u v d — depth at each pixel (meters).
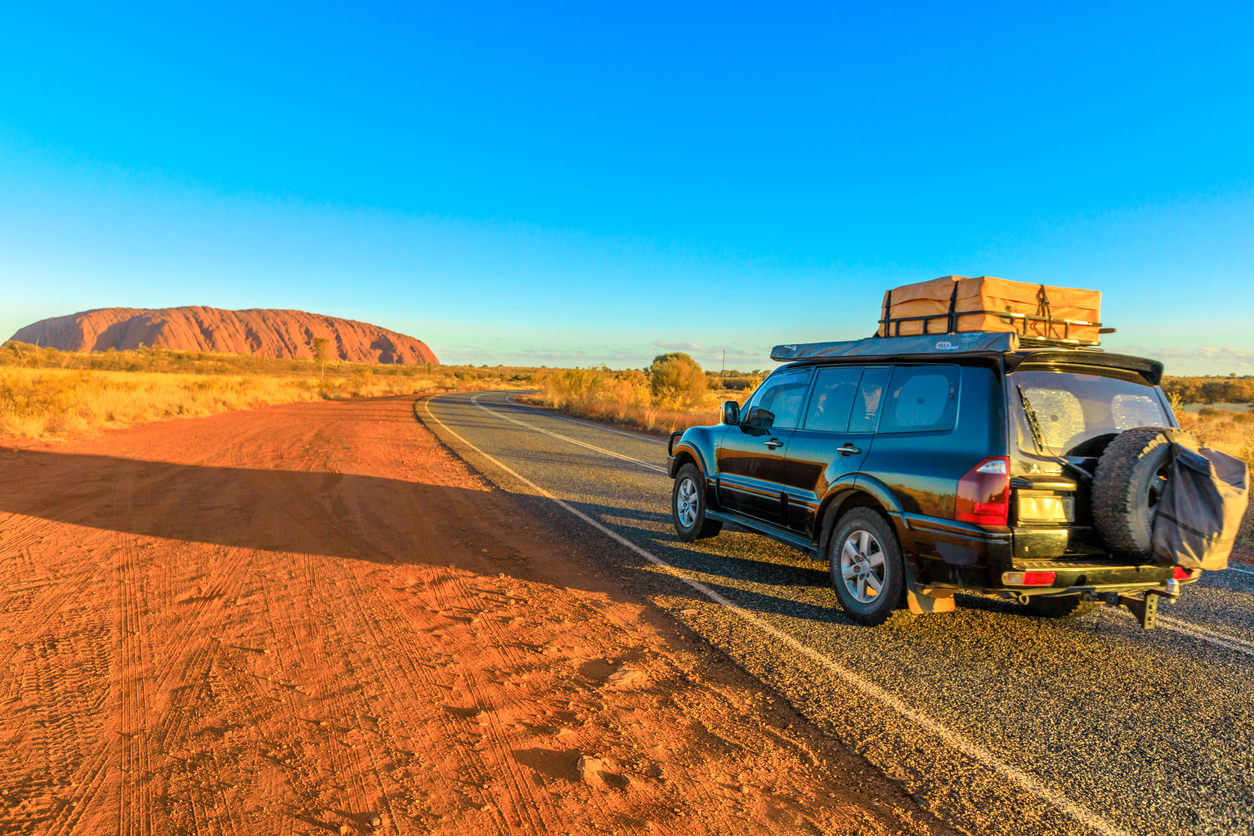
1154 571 4.04
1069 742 3.15
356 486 9.44
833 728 3.23
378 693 3.45
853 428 4.97
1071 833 2.48
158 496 8.23
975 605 5.11
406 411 26.38
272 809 2.46
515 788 2.65
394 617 4.55
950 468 4.05
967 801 2.67
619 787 2.69
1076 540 4.01
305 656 3.89
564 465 12.41
